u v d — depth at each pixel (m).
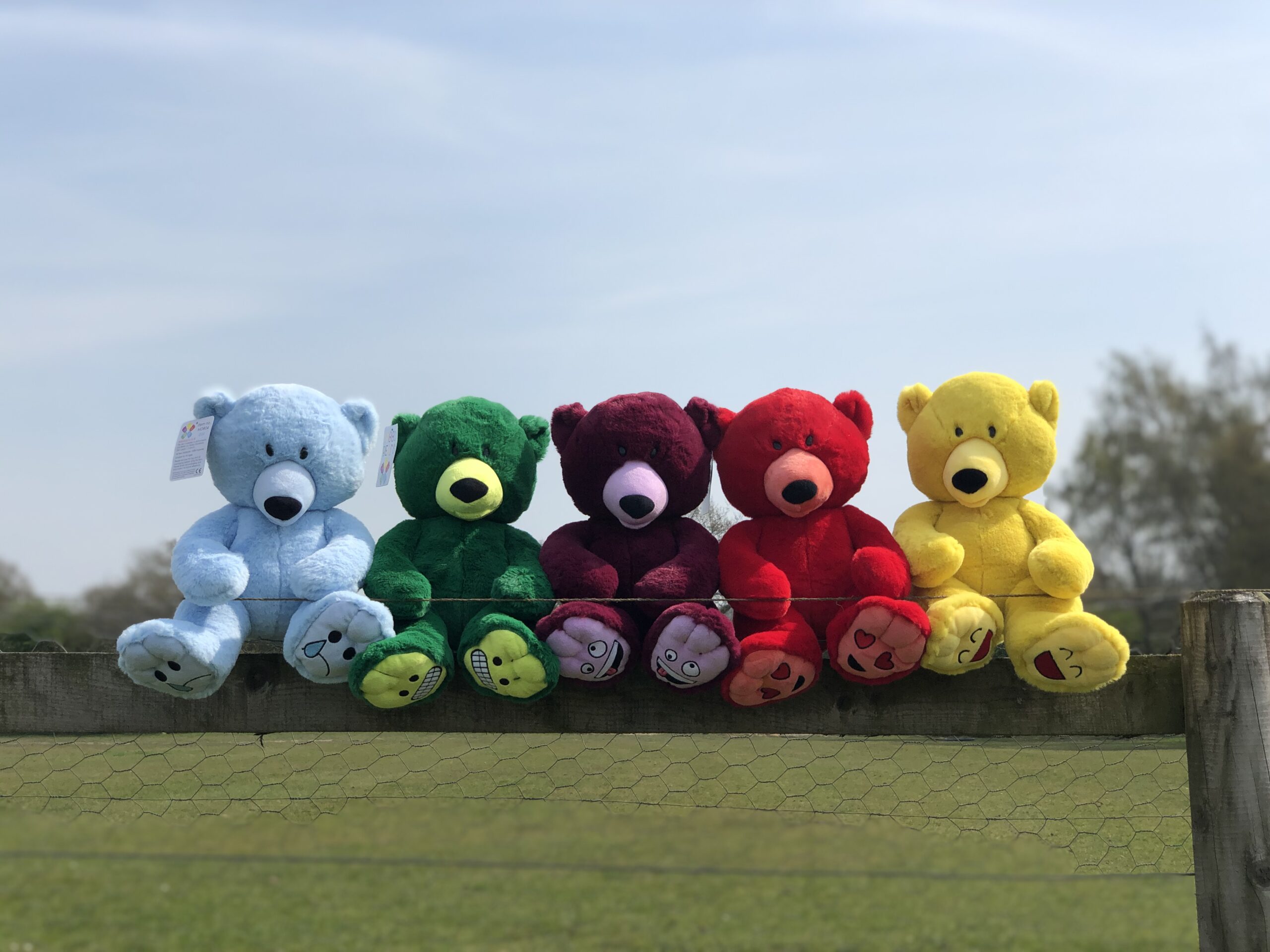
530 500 3.44
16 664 2.82
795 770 5.35
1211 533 21.55
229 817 4.19
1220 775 2.57
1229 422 21.77
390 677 2.66
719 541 3.23
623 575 3.19
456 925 3.51
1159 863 3.87
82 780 4.66
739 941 3.38
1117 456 22.08
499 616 2.77
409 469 3.32
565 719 2.83
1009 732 2.81
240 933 3.41
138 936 3.36
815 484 3.13
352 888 3.89
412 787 4.68
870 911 3.62
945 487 3.22
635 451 3.22
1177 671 2.76
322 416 3.22
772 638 2.75
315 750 5.44
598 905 3.78
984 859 3.90
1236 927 2.53
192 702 2.82
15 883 3.89
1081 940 3.23
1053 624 2.73
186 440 3.13
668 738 6.01
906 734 2.82
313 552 3.06
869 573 2.90
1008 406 3.22
